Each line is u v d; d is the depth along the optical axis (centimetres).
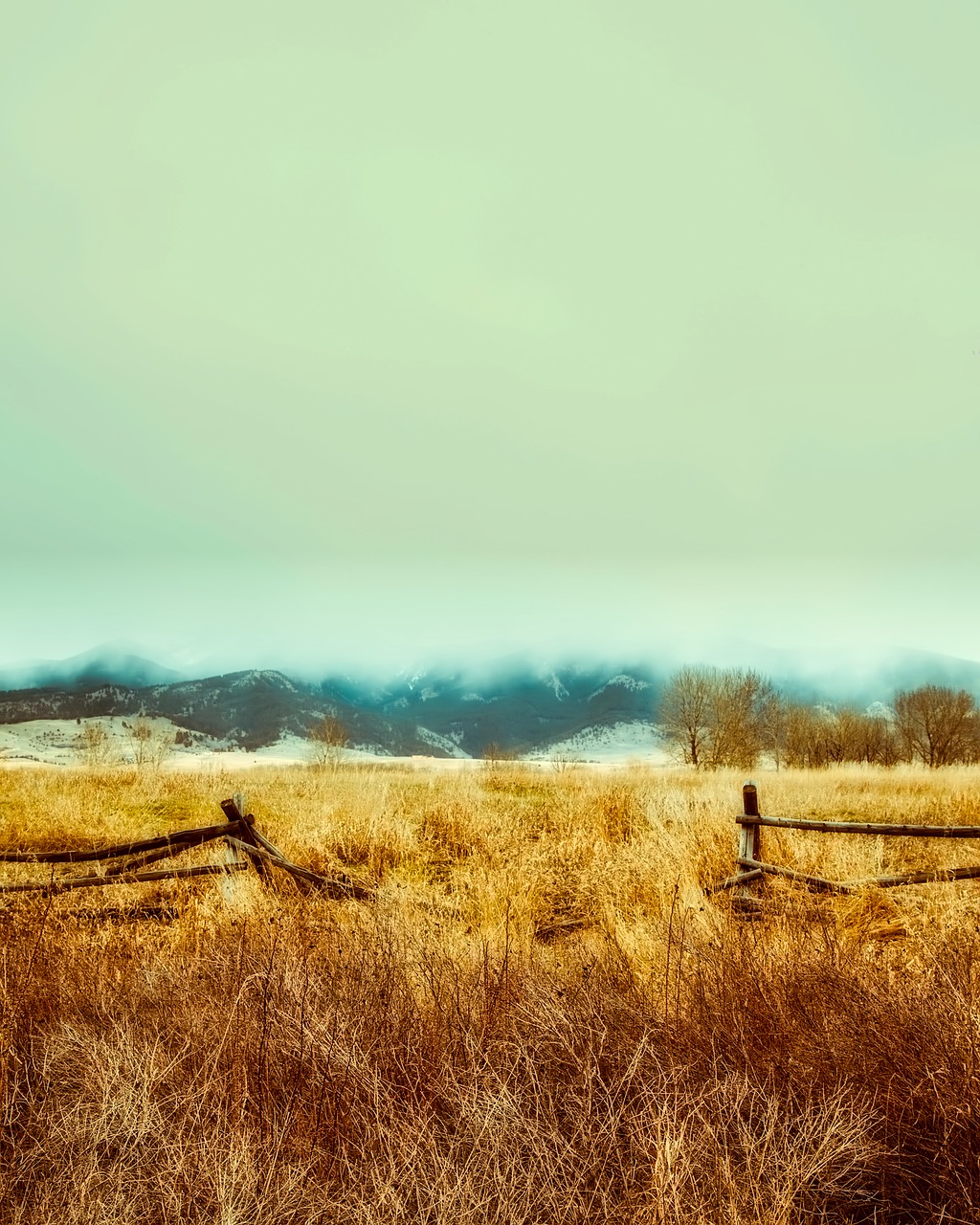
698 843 821
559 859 866
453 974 422
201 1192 275
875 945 528
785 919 537
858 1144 287
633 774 2066
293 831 992
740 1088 318
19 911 560
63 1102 330
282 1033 359
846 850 787
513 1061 347
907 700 5828
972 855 816
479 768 2405
